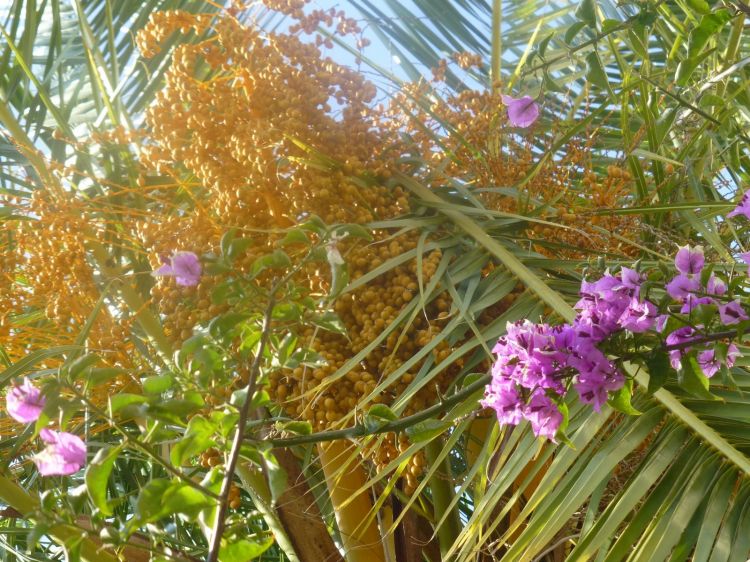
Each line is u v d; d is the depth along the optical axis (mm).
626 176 2301
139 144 2289
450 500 2082
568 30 1668
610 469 1547
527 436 1638
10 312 2201
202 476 2180
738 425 1566
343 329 1152
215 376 1075
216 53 2256
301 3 2334
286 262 1111
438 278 1913
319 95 2182
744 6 1547
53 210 2146
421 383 1721
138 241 2246
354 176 2186
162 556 973
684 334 1231
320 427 1876
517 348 1224
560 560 1972
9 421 2232
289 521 2000
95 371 1030
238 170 2117
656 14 1653
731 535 1415
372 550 2053
